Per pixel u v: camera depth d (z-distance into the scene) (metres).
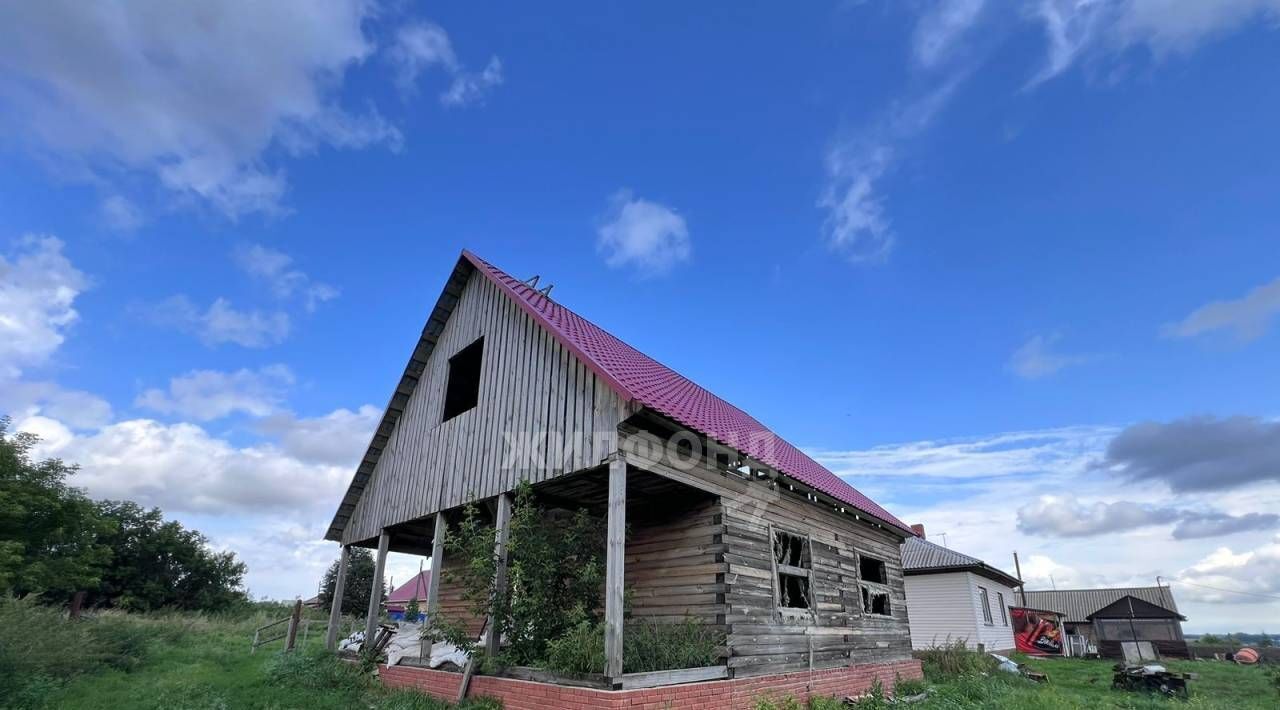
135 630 15.30
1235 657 29.19
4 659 9.96
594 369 8.83
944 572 24.47
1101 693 14.62
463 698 8.71
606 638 7.44
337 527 15.28
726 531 9.81
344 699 9.91
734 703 8.53
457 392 13.34
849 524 14.12
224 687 10.82
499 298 12.09
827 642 11.70
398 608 26.52
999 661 18.34
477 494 10.66
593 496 10.96
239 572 48.00
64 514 25.48
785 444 17.73
